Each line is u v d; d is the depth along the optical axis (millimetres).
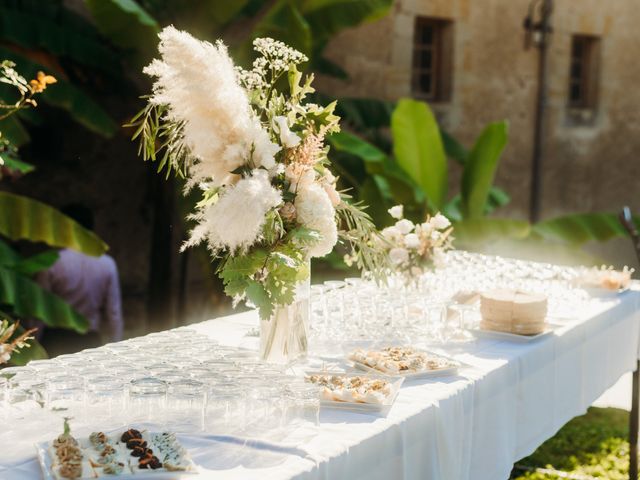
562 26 13836
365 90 11086
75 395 2473
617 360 4676
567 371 3980
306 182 2979
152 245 8203
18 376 2518
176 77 2697
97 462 2154
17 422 2451
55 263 5438
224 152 2791
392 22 11297
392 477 2646
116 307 5672
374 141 9938
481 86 12727
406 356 3262
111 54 7434
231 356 2947
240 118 2795
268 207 2736
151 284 8234
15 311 5176
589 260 8016
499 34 12867
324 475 2314
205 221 2922
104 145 8859
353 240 3350
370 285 4238
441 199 8508
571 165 14336
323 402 2746
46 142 8500
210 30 7738
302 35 7047
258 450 2348
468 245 8445
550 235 8008
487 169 8438
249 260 2873
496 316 3783
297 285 3092
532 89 13438
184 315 8570
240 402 2467
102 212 8930
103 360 2803
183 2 7582
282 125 2934
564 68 13953
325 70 9750
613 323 4547
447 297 4293
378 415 2697
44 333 5594
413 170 8461
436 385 3043
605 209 14938
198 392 2482
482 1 12562
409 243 4105
